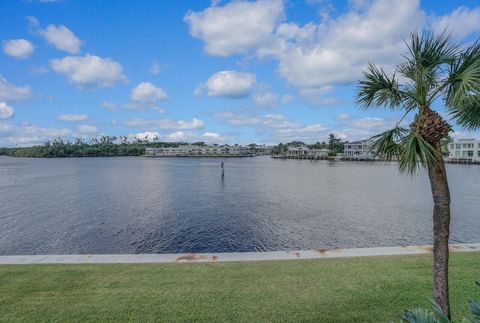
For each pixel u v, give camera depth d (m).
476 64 3.27
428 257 6.77
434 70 3.64
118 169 71.50
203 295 5.07
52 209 23.48
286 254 7.02
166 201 27.23
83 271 6.03
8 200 27.64
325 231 16.80
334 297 4.99
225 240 15.34
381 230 16.94
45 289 5.29
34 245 14.71
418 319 2.99
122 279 5.67
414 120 3.64
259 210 22.84
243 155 181.38
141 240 15.48
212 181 45.19
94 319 4.41
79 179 47.38
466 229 17.00
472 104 3.77
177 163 104.38
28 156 157.38
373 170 69.75
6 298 5.00
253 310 4.62
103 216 20.95
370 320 4.34
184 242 15.12
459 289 5.19
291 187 37.62
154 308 4.68
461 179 45.59
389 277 5.71
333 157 127.44
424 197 28.94
